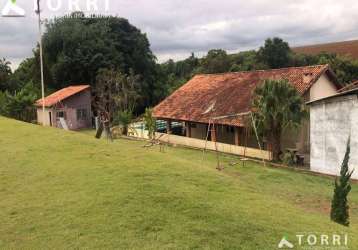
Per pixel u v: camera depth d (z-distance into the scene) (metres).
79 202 8.68
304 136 25.36
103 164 11.52
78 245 6.83
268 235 7.25
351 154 18.89
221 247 6.68
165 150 27.70
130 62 57.50
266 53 58.19
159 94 60.69
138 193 8.94
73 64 52.84
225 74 35.50
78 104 46.12
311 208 13.87
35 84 56.84
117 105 45.47
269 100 22.34
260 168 21.20
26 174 11.16
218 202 8.66
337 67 49.91
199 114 29.97
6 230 7.66
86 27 56.41
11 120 21.95
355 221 12.40
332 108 19.61
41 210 8.48
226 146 26.91
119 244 6.78
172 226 7.38
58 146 14.09
